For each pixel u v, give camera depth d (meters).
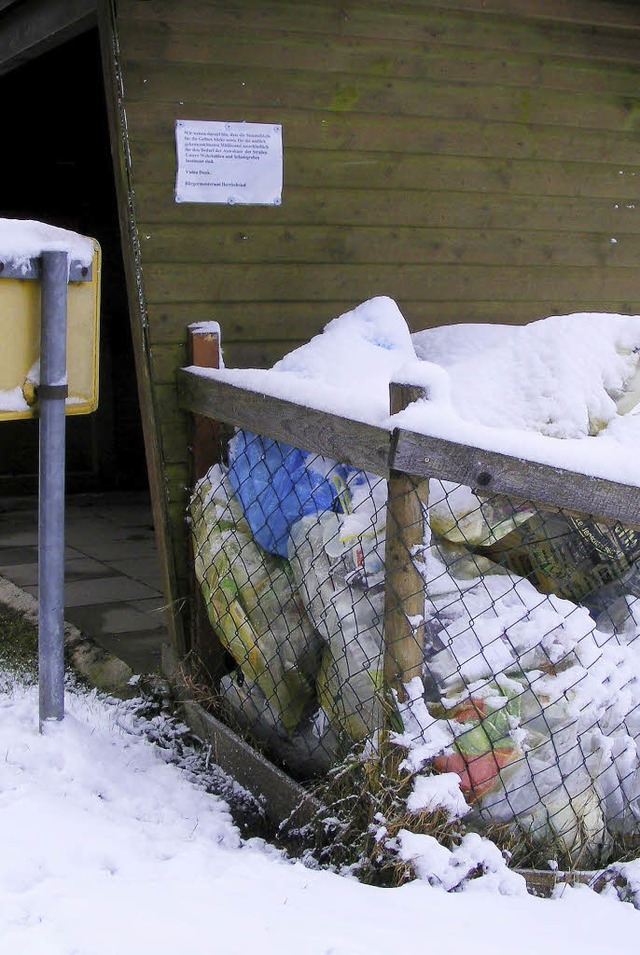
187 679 4.05
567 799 2.93
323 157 4.31
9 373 3.26
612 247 5.00
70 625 5.10
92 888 2.56
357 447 2.96
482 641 2.97
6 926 2.33
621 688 3.04
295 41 4.20
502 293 4.77
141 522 7.54
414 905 2.58
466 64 4.54
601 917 2.62
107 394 8.36
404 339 4.02
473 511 3.06
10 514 7.60
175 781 3.58
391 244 4.49
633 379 3.45
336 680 3.25
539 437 2.79
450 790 2.75
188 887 2.63
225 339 4.20
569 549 3.38
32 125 7.74
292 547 3.49
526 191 4.76
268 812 3.48
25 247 3.18
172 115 4.02
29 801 2.97
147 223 4.02
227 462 4.10
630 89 4.93
